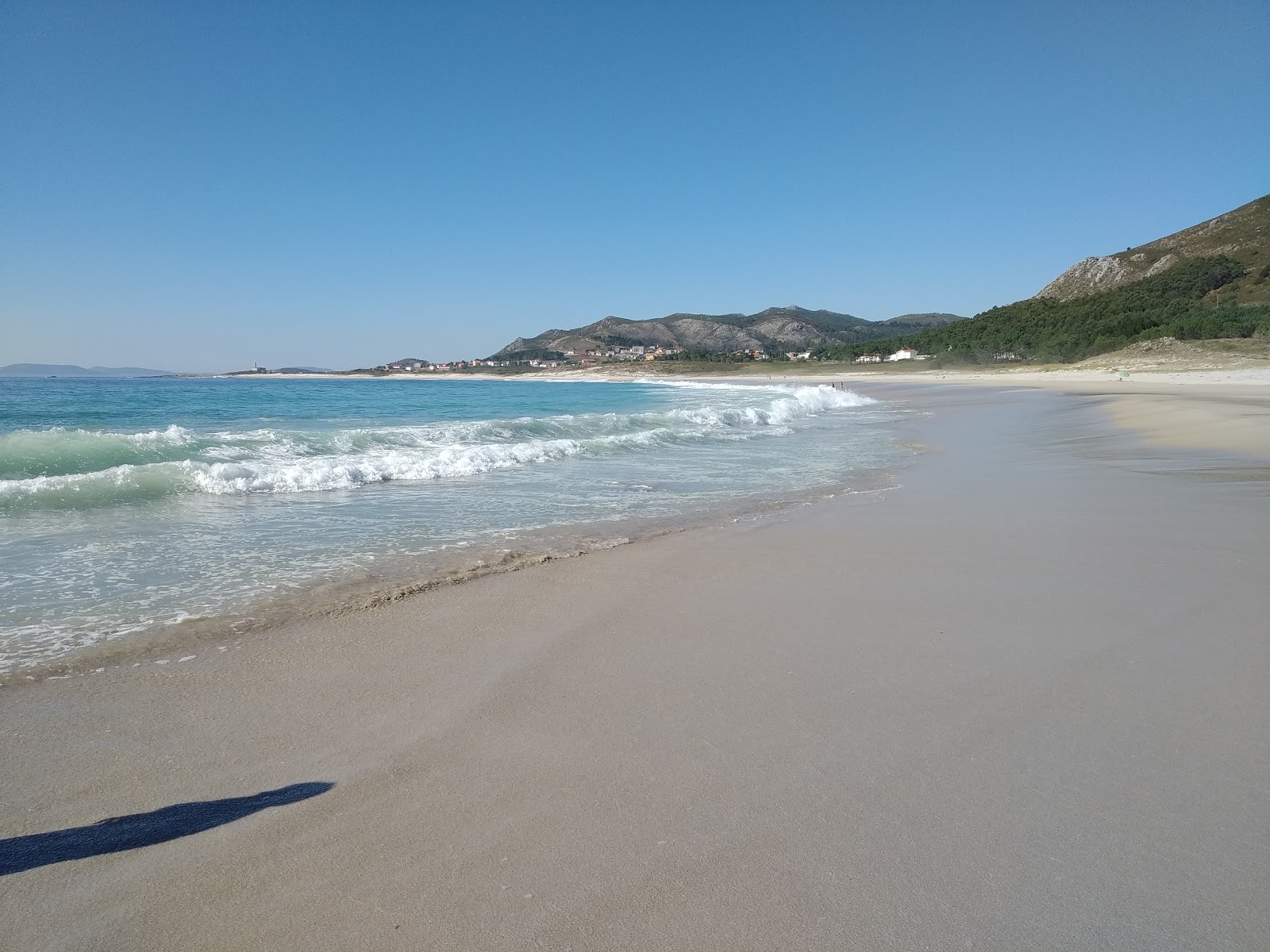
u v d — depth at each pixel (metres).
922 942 1.98
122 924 2.05
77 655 4.02
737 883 2.22
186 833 2.46
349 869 2.29
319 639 4.29
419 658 4.02
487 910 2.11
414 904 2.13
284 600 5.03
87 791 2.71
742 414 22.36
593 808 2.61
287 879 2.24
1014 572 5.57
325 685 3.66
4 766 2.87
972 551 6.21
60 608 4.81
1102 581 5.29
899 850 2.37
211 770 2.87
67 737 3.11
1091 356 69.94
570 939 2.00
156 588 5.29
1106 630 4.31
